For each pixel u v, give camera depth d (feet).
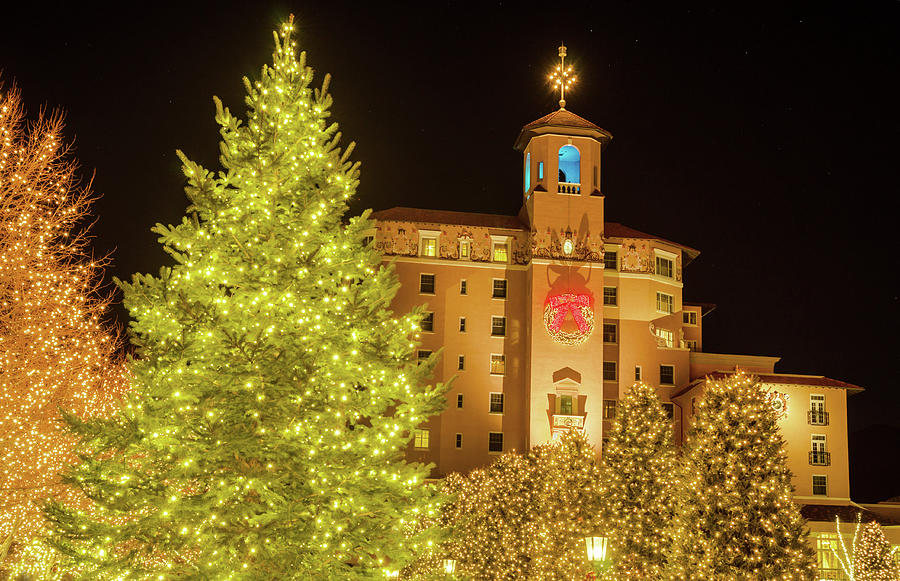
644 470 111.34
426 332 203.31
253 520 59.93
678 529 85.56
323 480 62.28
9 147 76.59
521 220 219.61
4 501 82.07
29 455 83.66
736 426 84.43
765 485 81.00
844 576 152.46
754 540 79.25
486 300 207.72
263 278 66.90
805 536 81.41
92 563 59.52
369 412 70.38
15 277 77.10
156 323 65.05
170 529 60.70
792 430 191.83
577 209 209.36
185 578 58.85
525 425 199.93
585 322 201.05
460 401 201.16
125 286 65.72
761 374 202.18
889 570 143.74
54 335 81.05
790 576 77.71
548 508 133.18
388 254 206.18
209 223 70.59
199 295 67.62
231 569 59.06
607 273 214.48
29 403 79.66
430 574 70.44
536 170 212.84
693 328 234.17
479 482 163.32
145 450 63.05
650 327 213.46
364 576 63.72
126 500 59.62
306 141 75.15
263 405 61.11
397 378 70.08
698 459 85.92
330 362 65.82
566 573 125.49
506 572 140.67
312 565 61.67
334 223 71.82
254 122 72.74
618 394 207.72
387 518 66.39
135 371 63.98
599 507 117.08
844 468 191.21
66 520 58.70
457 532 69.31
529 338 203.00
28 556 93.97
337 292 71.82
